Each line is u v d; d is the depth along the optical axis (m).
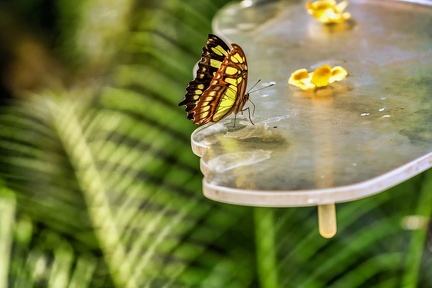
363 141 1.00
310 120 1.03
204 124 1.03
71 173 1.36
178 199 1.35
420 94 1.07
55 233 1.31
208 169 0.97
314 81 1.09
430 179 1.36
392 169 0.96
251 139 1.01
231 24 1.27
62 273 1.26
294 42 1.21
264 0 1.34
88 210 1.33
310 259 1.31
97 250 1.30
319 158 0.97
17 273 1.26
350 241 1.33
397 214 1.37
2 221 1.28
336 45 1.19
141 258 1.29
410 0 1.28
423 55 1.15
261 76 1.13
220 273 1.33
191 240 1.34
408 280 1.29
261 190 0.94
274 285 1.29
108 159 1.37
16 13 2.13
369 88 1.08
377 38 1.20
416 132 1.00
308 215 1.34
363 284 1.34
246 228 1.36
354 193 0.94
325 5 1.25
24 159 1.37
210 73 1.02
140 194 1.34
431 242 1.32
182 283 1.29
